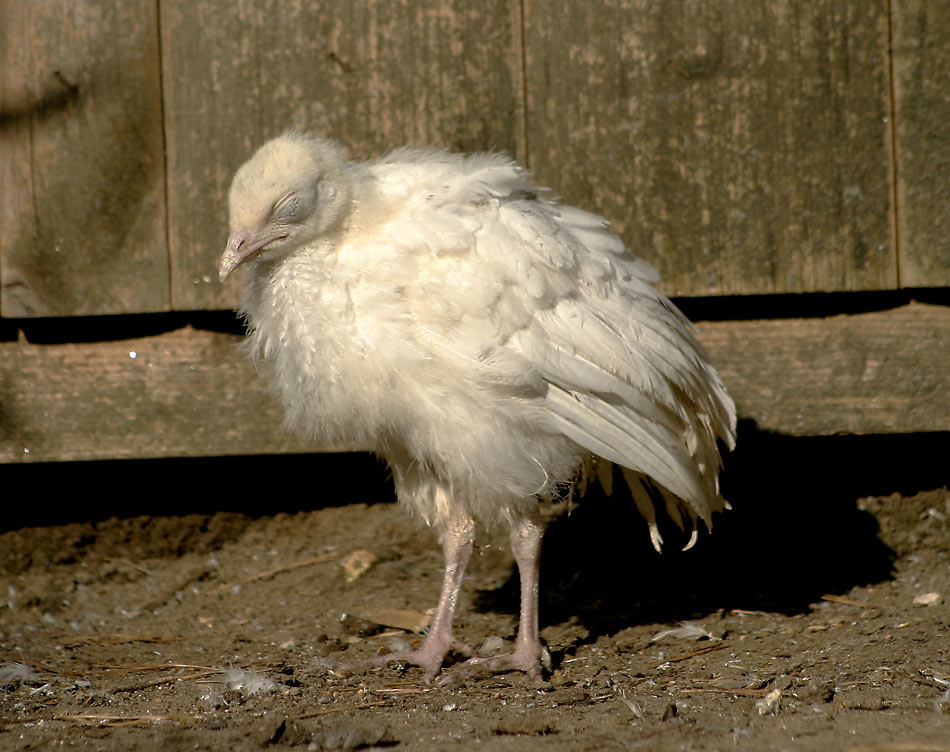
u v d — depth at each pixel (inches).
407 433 202.8
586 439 199.0
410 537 274.2
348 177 205.2
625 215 252.7
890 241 253.3
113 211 252.1
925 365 258.1
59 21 248.1
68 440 259.3
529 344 196.1
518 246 197.3
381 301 195.0
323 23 248.7
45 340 258.1
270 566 267.3
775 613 238.4
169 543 272.5
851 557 264.1
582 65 249.8
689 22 249.1
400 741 167.2
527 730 170.7
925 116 251.0
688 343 214.8
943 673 193.6
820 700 180.9
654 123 251.0
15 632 235.0
